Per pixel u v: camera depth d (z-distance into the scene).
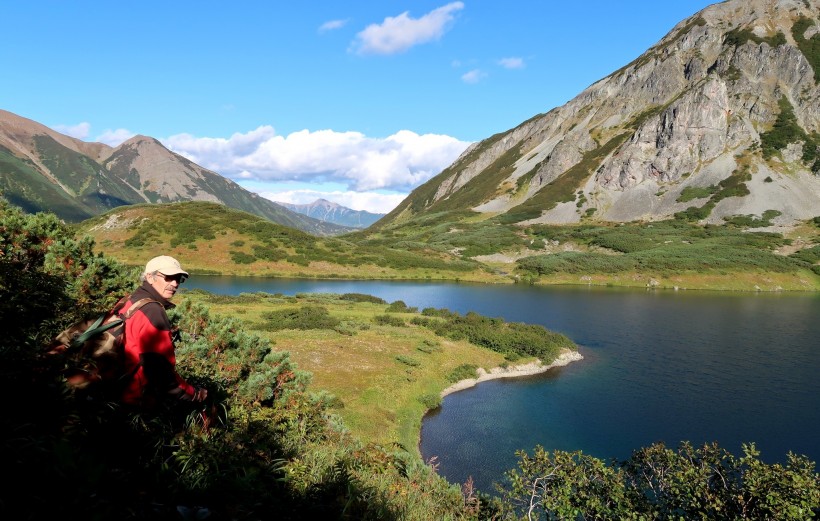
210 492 3.88
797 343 54.38
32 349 3.92
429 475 9.95
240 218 143.00
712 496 12.16
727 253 130.12
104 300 9.40
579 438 29.00
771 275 115.94
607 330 61.53
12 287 6.56
